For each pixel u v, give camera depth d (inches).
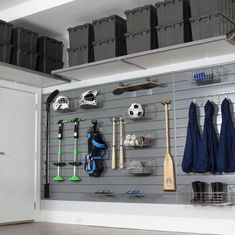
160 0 182.1
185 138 177.2
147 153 186.4
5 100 209.5
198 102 175.9
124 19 193.0
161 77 188.2
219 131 168.9
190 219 171.0
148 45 174.9
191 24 164.1
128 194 185.3
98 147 196.1
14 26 207.8
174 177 177.3
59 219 210.2
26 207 212.5
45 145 222.4
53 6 188.1
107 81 205.2
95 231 174.9
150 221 181.3
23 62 199.6
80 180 206.2
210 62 175.8
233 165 158.6
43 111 226.7
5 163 205.9
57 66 216.4
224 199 163.5
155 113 187.0
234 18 170.4
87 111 209.2
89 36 196.1
